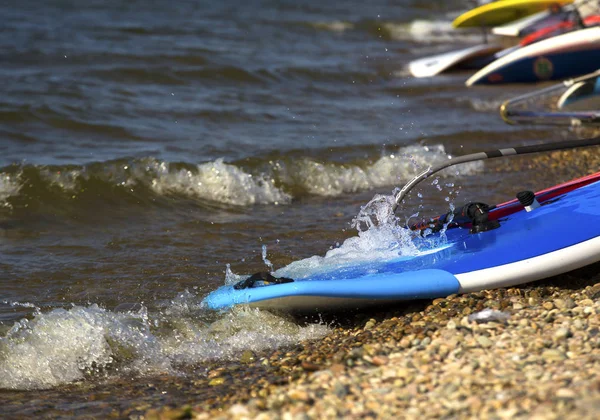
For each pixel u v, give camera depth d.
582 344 9.35
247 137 23.23
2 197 17.67
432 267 11.78
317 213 17.83
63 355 10.62
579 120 18.16
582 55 29.50
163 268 14.18
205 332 11.38
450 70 34.47
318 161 20.61
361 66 35.16
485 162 21.47
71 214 17.39
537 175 20.14
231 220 17.22
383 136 23.81
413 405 8.09
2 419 9.02
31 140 22.25
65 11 44.47
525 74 30.88
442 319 10.68
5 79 28.50
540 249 11.75
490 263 11.66
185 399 9.34
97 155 20.80
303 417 7.99
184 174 19.08
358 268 12.15
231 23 45.06
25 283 13.33
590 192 13.17
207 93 28.98
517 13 36.66
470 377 8.62
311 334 11.21
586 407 7.28
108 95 27.42
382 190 19.84
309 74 32.75
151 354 10.79
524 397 7.84
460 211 12.88
